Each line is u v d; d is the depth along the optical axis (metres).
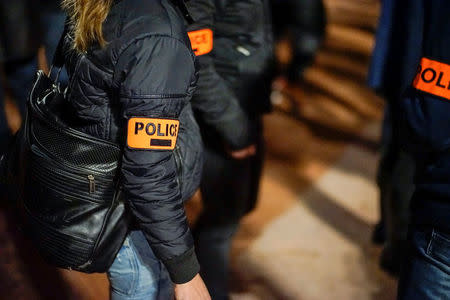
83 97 1.35
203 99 1.80
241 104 1.87
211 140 1.92
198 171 1.58
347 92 4.82
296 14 3.43
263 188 3.24
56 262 1.47
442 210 1.39
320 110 4.39
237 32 1.80
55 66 1.50
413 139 1.46
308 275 2.57
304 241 2.80
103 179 1.39
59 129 1.38
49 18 2.54
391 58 1.72
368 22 7.09
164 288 1.63
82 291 2.35
